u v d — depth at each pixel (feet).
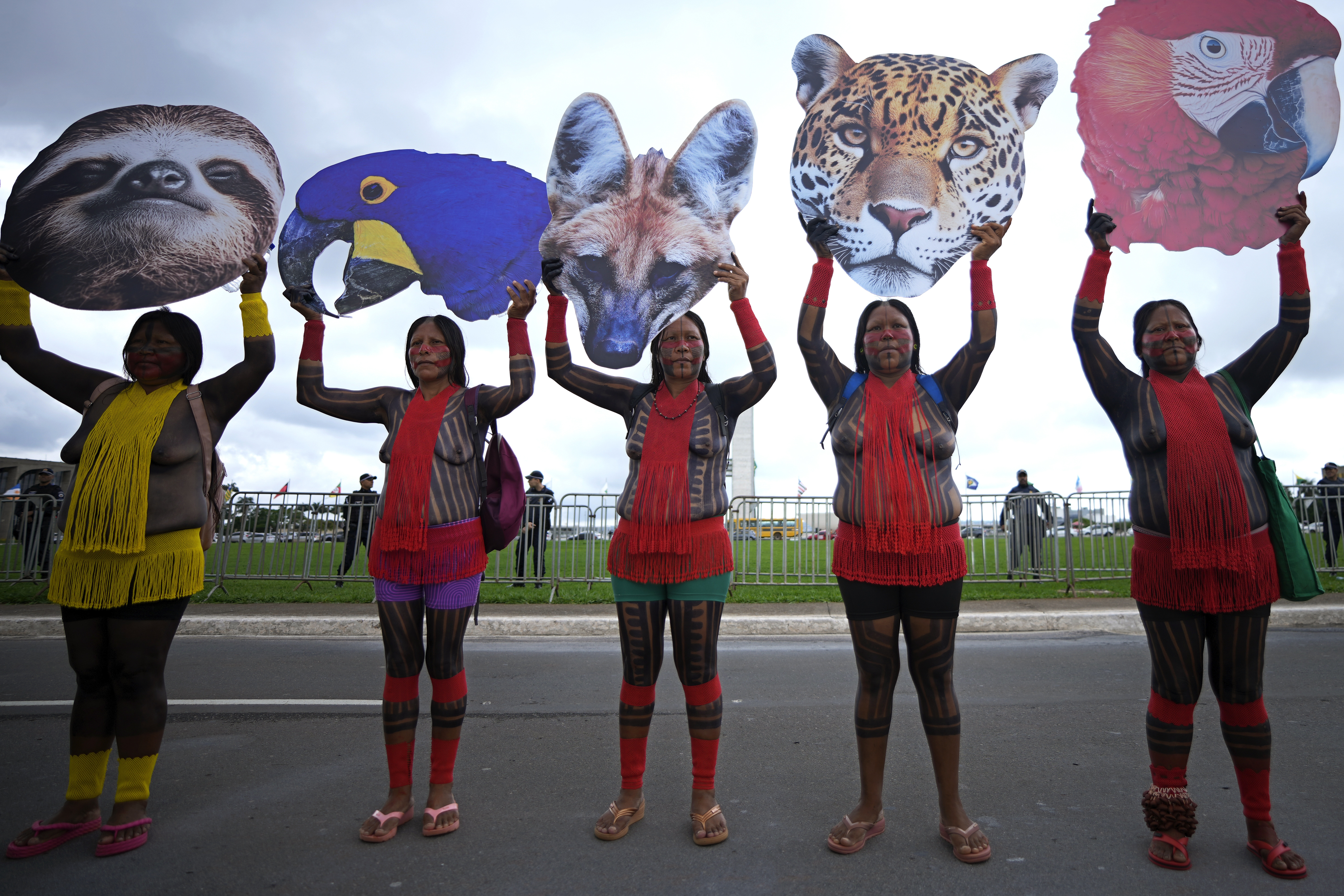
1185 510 8.12
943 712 8.41
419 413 9.59
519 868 7.97
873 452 8.69
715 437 9.32
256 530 30.17
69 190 9.86
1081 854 8.21
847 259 9.57
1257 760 8.01
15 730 13.42
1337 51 9.04
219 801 9.97
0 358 9.47
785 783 10.61
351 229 10.39
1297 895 7.25
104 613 8.64
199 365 9.41
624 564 9.15
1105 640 22.12
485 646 22.44
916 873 7.80
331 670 18.67
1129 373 8.93
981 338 9.11
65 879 7.72
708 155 10.07
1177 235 9.14
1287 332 8.55
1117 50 9.51
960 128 9.66
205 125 10.23
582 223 10.24
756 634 24.54
